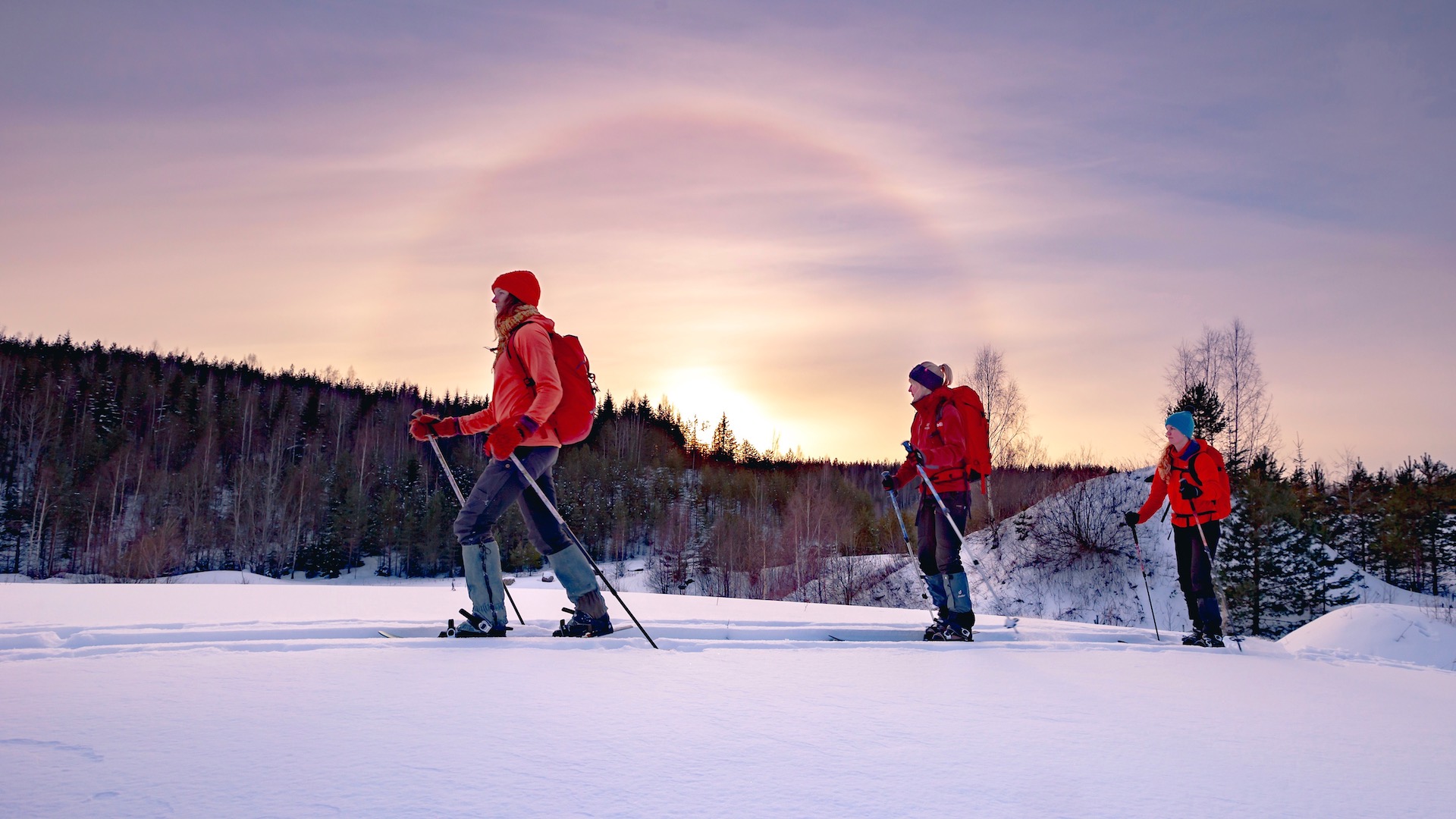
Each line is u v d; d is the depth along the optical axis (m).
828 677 2.85
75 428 69.06
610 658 3.04
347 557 60.84
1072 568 26.31
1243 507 24.28
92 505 54.75
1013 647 3.96
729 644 3.55
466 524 3.64
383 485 69.88
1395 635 7.84
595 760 1.78
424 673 2.63
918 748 1.98
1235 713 2.58
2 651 2.78
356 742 1.85
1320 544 23.91
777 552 37.25
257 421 84.88
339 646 3.11
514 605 4.14
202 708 2.11
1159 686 2.98
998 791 1.68
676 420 125.94
